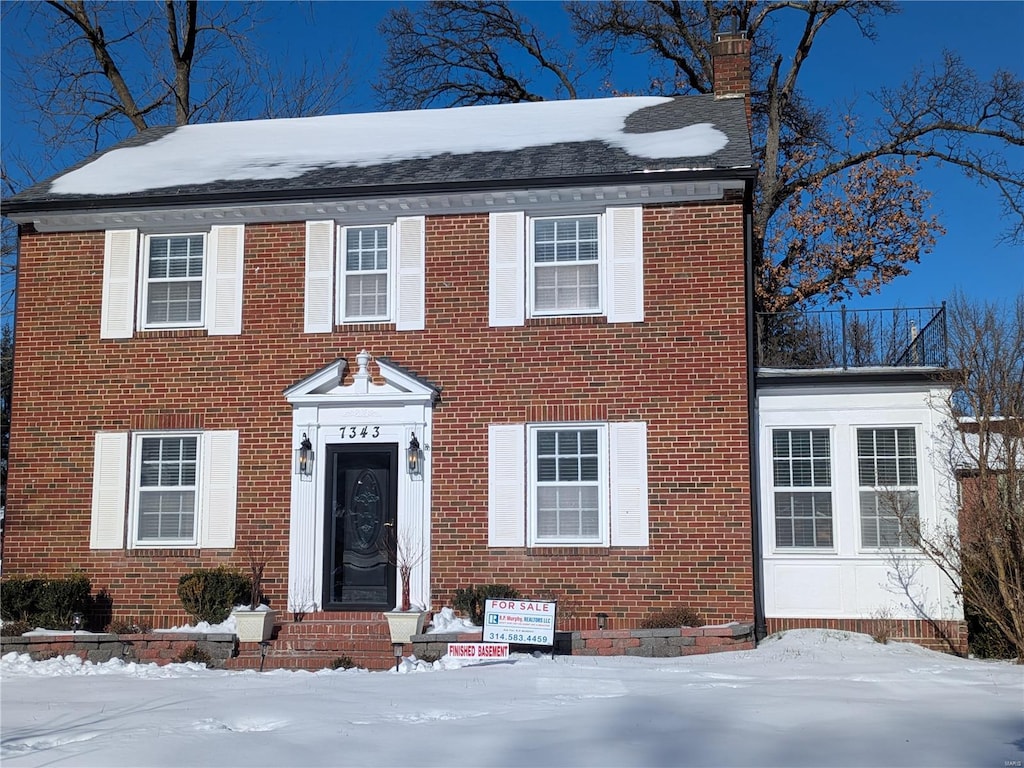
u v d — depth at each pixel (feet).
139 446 56.54
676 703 34.45
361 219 56.49
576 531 52.65
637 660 46.14
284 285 56.39
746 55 68.49
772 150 95.45
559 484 53.06
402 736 29.89
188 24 100.27
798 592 51.78
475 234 55.31
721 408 52.11
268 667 49.11
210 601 52.65
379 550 54.08
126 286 57.57
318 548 53.78
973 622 51.80
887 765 26.18
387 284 56.08
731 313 52.65
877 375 52.08
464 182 54.08
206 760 27.09
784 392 53.06
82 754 27.81
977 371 50.42
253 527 54.60
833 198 98.27
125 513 55.77
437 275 55.31
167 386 56.49
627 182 53.06
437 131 66.90
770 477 52.65
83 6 96.02
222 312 56.59
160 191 57.47
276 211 56.54
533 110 70.74
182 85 101.55
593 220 54.90
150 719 32.94
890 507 51.60
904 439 52.24
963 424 51.16
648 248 53.72
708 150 55.36
